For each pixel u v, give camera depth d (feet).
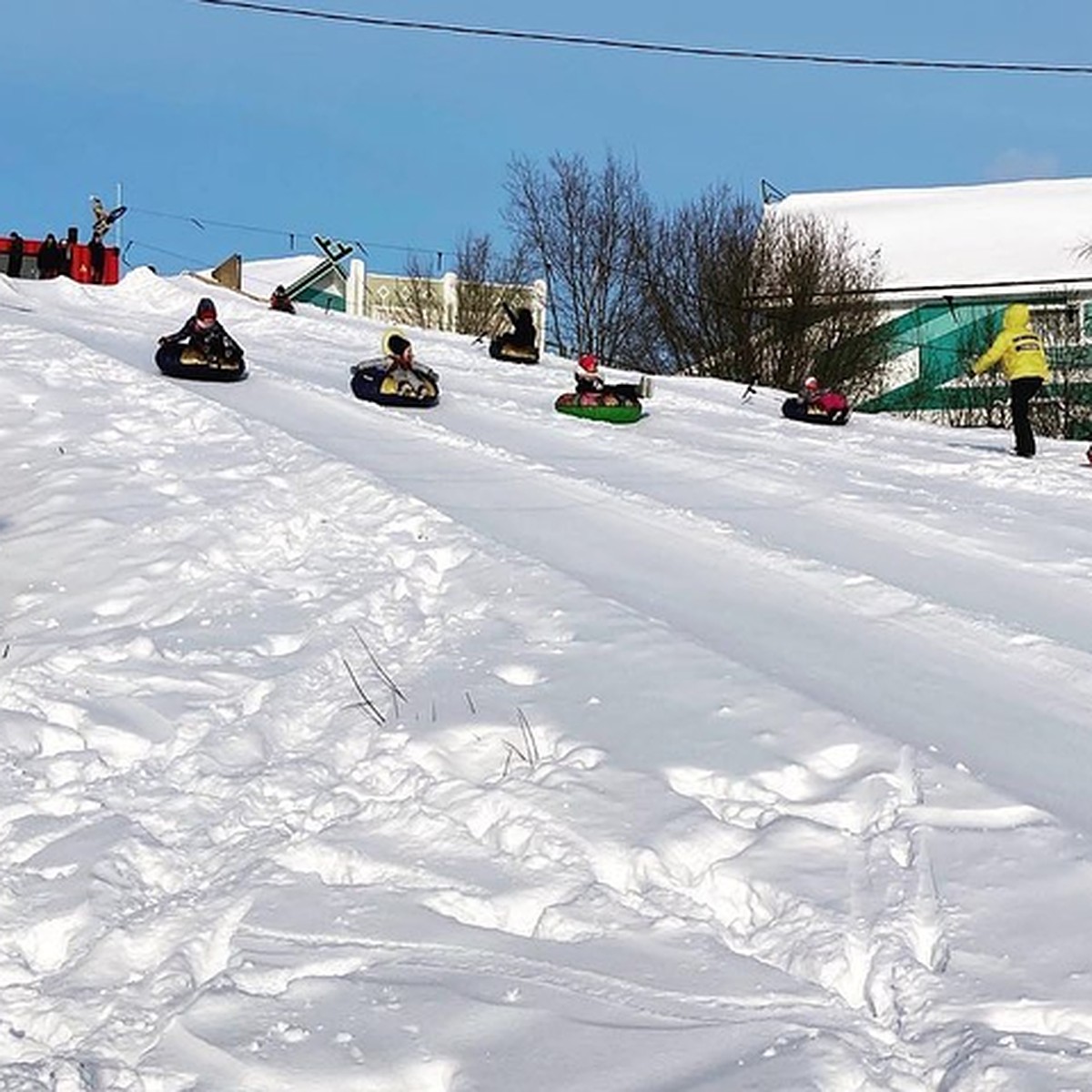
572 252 181.88
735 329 169.37
